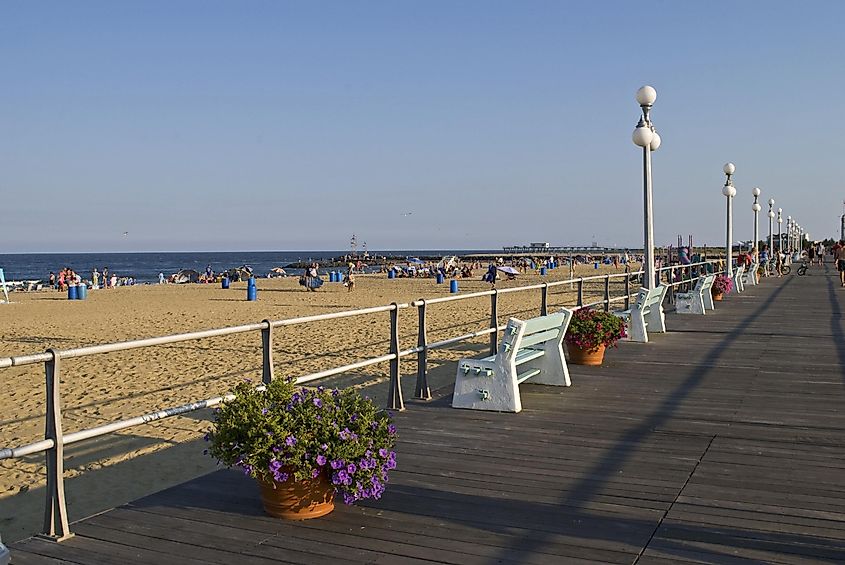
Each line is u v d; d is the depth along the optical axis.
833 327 14.31
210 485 4.95
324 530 4.14
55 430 4.09
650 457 5.55
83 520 4.34
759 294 24.47
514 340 7.11
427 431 6.37
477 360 7.27
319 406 4.36
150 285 56.47
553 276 64.75
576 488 4.83
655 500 4.59
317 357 14.31
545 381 8.43
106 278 62.81
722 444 5.90
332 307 30.42
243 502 4.61
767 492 4.72
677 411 7.09
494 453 5.68
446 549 3.87
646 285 12.88
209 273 66.38
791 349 11.28
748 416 6.87
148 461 7.35
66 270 51.88
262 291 44.06
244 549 3.90
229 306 31.23
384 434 4.47
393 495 4.71
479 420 6.76
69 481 6.77
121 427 4.47
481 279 59.62
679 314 17.17
